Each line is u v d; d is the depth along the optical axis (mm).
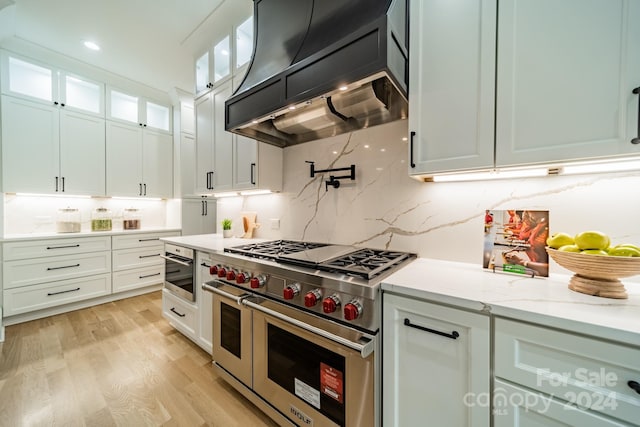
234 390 1592
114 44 2613
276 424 1339
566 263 853
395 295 948
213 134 2357
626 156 789
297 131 1883
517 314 715
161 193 3826
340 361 1060
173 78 3309
